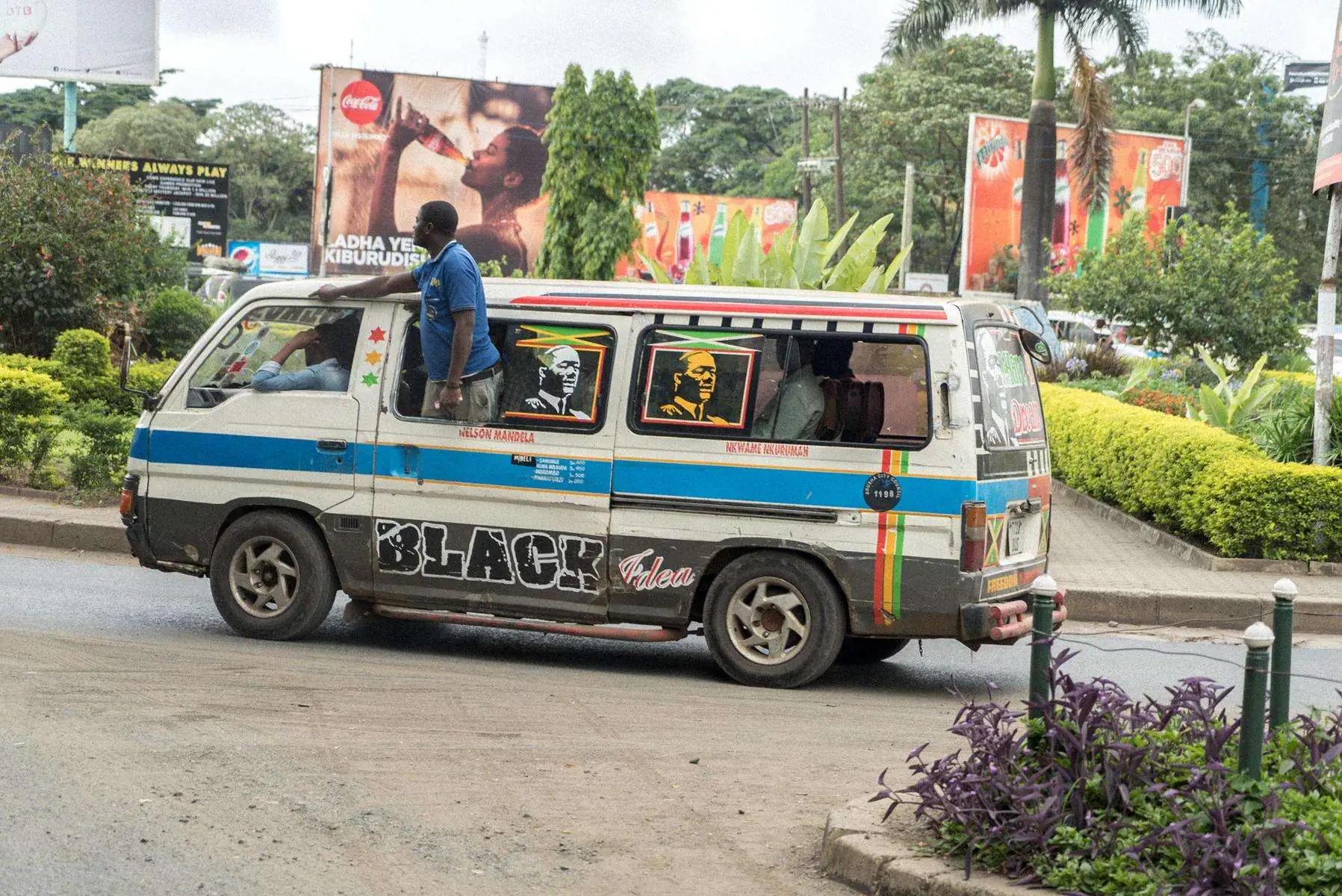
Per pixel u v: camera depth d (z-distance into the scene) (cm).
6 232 2103
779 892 478
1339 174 1327
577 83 4441
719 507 805
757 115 8712
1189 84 6112
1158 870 429
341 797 554
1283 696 491
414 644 912
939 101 6031
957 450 776
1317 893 409
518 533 835
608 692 778
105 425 1367
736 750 659
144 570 1134
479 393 836
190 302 2417
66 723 633
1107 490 1609
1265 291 2673
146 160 4566
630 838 525
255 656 822
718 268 1465
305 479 871
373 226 5297
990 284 4600
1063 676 489
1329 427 1411
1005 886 444
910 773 626
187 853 484
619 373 822
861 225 6272
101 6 3934
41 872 459
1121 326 2930
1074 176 3694
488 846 508
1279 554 1225
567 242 4491
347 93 5234
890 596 784
